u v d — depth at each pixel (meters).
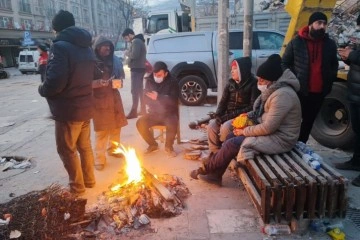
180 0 12.81
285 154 3.37
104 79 4.35
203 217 3.29
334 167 4.43
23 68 30.02
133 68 7.06
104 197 3.65
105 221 3.17
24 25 44.53
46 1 50.53
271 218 3.00
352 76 4.09
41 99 11.76
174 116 4.97
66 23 3.37
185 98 8.93
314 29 4.10
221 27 5.93
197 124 5.96
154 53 9.10
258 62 8.73
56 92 3.26
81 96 3.46
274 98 3.23
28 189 4.06
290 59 4.37
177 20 13.81
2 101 11.70
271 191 2.90
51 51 3.22
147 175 3.77
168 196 3.41
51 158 5.14
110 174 4.38
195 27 11.61
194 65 8.80
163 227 3.14
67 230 2.99
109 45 4.41
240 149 3.38
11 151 5.54
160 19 13.72
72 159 3.63
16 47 42.38
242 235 2.98
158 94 4.87
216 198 3.66
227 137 3.85
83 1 63.41
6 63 41.62
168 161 4.78
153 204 3.36
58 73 3.17
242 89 4.25
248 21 6.07
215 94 10.79
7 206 3.20
